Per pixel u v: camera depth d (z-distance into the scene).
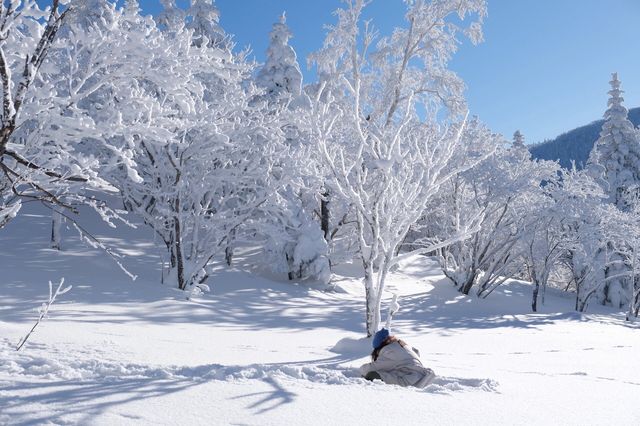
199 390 3.54
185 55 7.92
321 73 25.05
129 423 2.73
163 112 7.36
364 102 24.50
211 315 12.58
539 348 11.11
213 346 7.34
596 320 22.59
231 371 4.38
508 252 28.33
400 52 24.77
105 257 18.48
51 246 18.58
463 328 15.34
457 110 24.73
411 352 5.15
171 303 12.98
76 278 14.59
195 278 16.44
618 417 3.65
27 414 2.75
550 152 157.38
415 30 24.39
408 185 9.13
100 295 12.71
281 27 26.52
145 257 19.81
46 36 4.10
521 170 25.75
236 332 10.31
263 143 16.39
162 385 3.62
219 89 17.09
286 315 14.70
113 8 6.97
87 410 2.88
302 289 20.58
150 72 7.19
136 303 12.38
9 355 4.61
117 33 6.91
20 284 12.73
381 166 8.82
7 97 3.85
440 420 3.24
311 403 3.42
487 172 24.44
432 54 24.91
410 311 19.28
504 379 5.46
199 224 16.47
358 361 6.59
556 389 4.89
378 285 8.71
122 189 15.25
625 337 15.70
